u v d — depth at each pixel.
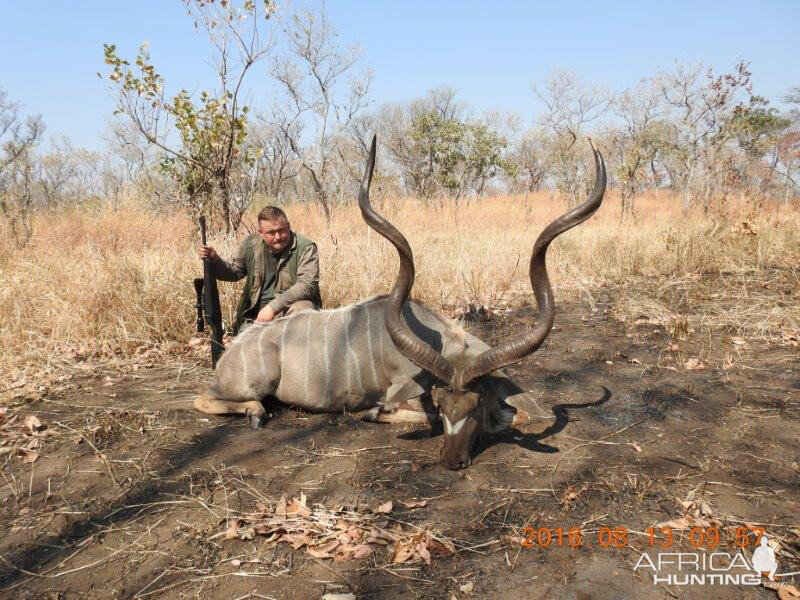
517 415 3.92
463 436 3.36
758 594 2.45
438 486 3.28
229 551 2.75
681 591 2.46
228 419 4.17
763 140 18.47
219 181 8.75
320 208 13.69
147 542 2.82
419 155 21.97
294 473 3.43
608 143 20.09
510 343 3.26
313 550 2.73
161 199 11.18
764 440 3.70
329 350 4.14
